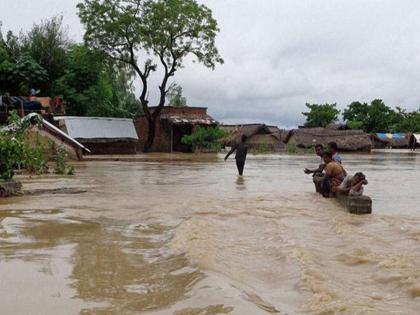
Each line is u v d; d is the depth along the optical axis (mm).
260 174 19688
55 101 40406
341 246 6234
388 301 4066
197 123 47469
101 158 32281
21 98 36344
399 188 14477
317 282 4520
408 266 5129
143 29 41031
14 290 4203
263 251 5855
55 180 15938
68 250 5832
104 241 6434
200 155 40688
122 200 10672
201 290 4129
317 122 74562
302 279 4609
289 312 3742
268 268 5090
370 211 9141
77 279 4613
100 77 46781
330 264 5320
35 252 5660
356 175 9766
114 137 38719
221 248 5941
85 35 41500
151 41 41156
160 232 7168
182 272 4879
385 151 64062
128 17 40094
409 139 71000
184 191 12719
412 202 11148
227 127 66000
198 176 18297
